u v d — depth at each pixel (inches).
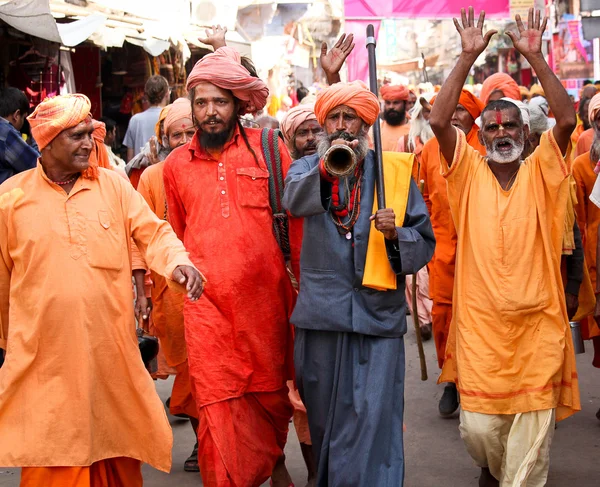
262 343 173.2
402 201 169.0
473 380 175.0
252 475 170.4
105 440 154.0
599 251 211.0
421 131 302.7
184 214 182.5
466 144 179.8
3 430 150.6
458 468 204.8
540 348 173.8
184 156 178.9
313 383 170.4
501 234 175.0
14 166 207.2
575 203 201.8
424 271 324.8
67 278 150.6
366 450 160.7
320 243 167.2
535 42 173.6
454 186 181.5
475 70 1213.7
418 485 195.3
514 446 174.1
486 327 175.0
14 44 352.2
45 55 355.6
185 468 209.9
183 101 218.4
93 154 157.1
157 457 155.9
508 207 175.9
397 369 168.4
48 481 151.0
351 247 166.6
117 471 160.2
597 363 241.9
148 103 423.8
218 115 173.8
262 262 173.3
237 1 527.8
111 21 391.2
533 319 174.6
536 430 174.2
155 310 211.8
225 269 171.0
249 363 172.2
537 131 252.8
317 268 167.9
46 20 301.1
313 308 166.6
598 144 227.3
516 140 176.9
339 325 164.7
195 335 171.2
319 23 849.5
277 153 178.2
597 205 205.9
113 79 463.5
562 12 674.2
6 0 309.6
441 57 1007.0
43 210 151.7
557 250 177.0
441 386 270.8
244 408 172.4
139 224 158.1
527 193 176.1
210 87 173.6
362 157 166.7
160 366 226.8
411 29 995.3
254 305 172.6
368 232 165.9
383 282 163.6
